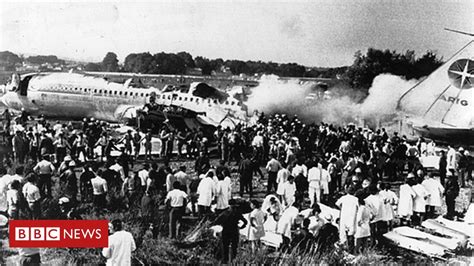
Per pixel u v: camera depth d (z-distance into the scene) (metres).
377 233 15.30
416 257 14.60
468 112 30.97
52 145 22.75
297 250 12.91
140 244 13.97
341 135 27.81
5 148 24.88
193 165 25.42
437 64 41.31
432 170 26.62
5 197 15.68
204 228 15.08
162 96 36.62
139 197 16.61
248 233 13.43
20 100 40.78
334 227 13.11
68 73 41.44
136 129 31.91
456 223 17.38
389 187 15.54
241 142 25.52
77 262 13.59
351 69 43.19
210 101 35.69
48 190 17.61
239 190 21.58
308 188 18.73
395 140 25.52
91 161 23.42
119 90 37.62
